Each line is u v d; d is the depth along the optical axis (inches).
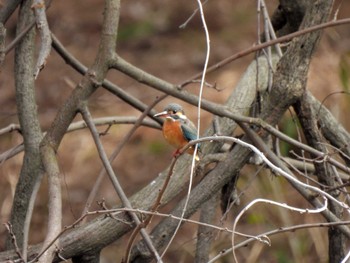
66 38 863.1
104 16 339.9
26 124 359.6
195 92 719.7
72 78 784.9
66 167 685.3
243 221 570.3
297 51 348.8
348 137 393.7
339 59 671.1
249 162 367.2
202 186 350.3
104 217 338.0
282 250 571.2
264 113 356.5
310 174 423.2
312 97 393.4
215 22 854.5
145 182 665.6
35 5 324.8
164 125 331.9
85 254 339.6
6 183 608.1
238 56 339.6
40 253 291.7
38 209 617.6
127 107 697.0
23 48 364.8
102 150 332.2
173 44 828.0
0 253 330.0
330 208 370.9
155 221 583.2
